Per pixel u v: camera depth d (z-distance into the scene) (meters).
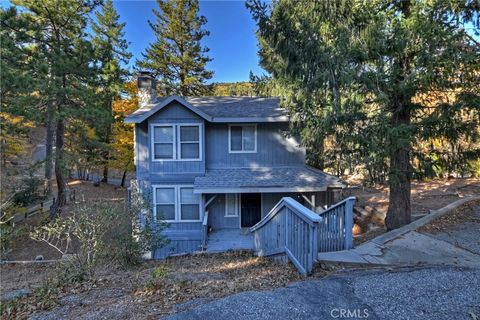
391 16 7.64
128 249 8.12
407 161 8.05
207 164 12.97
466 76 6.83
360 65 7.47
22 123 14.91
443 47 6.71
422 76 6.81
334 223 6.60
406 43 7.01
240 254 9.05
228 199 13.02
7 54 13.04
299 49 8.27
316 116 8.42
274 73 13.36
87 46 14.95
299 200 12.84
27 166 16.30
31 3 14.20
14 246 12.29
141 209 9.44
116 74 17.41
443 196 12.27
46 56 14.08
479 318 3.39
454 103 6.74
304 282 4.45
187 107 12.02
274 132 12.98
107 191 22.78
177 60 25.00
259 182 11.45
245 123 12.90
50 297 4.74
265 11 8.78
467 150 7.41
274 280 4.98
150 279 5.23
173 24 24.64
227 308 3.70
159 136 12.31
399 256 5.61
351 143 7.90
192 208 12.49
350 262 5.26
